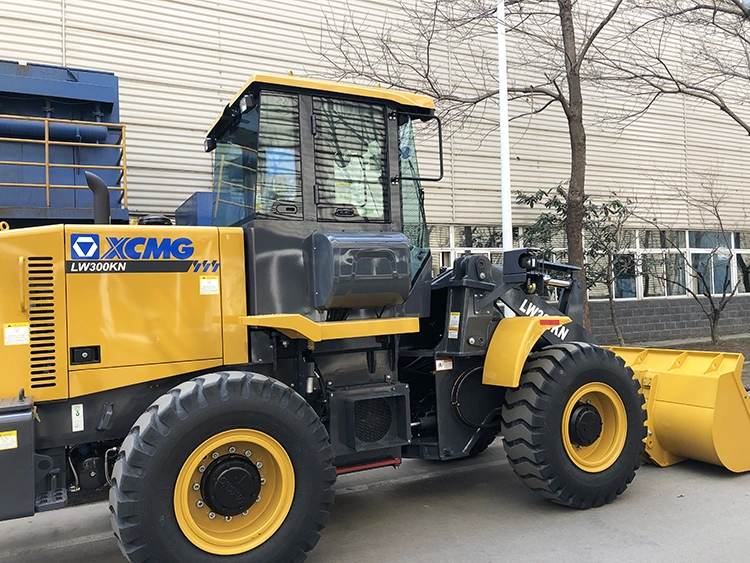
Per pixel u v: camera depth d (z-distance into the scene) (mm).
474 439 4691
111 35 8531
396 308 4141
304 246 3881
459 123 11102
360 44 10203
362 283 3750
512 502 4688
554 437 4309
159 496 3113
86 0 8383
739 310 14930
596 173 12883
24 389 3264
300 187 3904
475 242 11578
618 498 4633
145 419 3205
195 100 9023
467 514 4445
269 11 9594
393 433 4129
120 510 3045
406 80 9945
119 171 6891
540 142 12188
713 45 12266
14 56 7980
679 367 5547
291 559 3428
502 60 8297
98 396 3475
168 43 8875
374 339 4203
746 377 9109
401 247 3920
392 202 4219
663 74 12633
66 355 3344
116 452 3582
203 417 3229
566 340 5211
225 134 4566
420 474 5547
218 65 9203
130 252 3504
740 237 15062
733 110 14562
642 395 4770
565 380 4383
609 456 4547
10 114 6402
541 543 3838
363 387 4117
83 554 4070
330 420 3922
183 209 6355
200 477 3342
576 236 9180
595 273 11664
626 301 13031
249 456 3473
